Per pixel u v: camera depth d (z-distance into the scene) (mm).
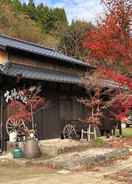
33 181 11203
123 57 8344
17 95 17250
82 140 19375
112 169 13305
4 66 16969
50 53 23609
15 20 48062
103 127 23500
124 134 26594
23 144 15773
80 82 20438
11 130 16906
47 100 19312
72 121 21250
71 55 41906
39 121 18547
